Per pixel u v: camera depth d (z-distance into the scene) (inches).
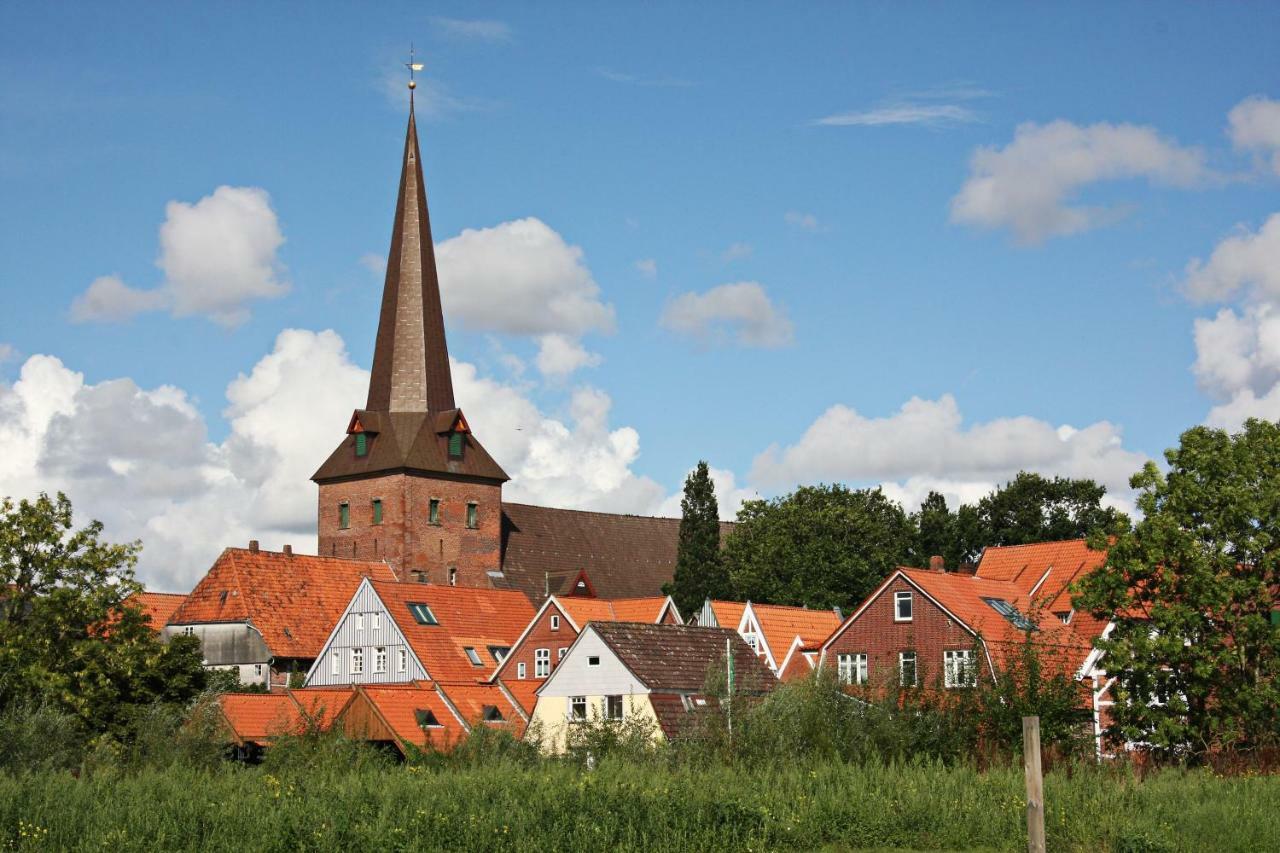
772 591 4483.3
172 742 2186.3
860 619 2844.5
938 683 2028.8
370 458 4493.1
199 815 1317.7
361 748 1998.0
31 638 2475.4
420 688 2898.6
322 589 4097.0
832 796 1438.2
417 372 4591.5
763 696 2005.4
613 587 4872.0
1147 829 1284.4
